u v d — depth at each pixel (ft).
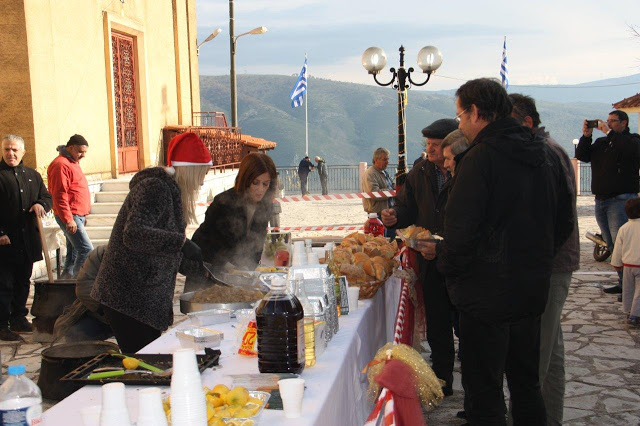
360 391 10.63
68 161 27.58
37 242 22.40
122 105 52.11
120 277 11.22
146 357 9.09
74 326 15.56
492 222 9.95
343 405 8.98
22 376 6.34
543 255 10.06
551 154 10.77
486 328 10.22
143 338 11.35
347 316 11.55
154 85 57.52
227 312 11.10
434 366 15.90
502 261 9.89
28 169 22.38
